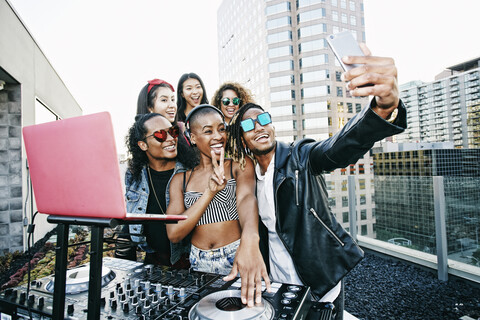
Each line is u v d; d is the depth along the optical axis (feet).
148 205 6.29
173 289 3.02
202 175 5.37
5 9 14.92
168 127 5.84
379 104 2.83
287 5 153.69
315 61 147.43
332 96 146.92
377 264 11.62
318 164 4.15
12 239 15.39
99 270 2.22
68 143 2.18
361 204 14.12
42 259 12.84
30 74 18.49
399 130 2.92
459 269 9.52
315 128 146.51
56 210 2.44
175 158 5.89
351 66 2.55
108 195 2.04
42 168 2.46
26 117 17.30
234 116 4.97
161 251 6.18
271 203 4.56
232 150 5.03
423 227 11.06
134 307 2.66
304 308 2.67
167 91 6.84
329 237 4.19
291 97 151.43
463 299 8.13
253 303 2.48
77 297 2.93
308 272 4.15
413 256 11.30
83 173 2.15
